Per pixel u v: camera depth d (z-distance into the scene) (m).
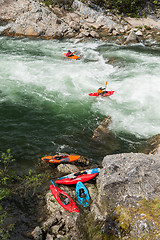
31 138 12.12
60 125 13.14
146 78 17.73
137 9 32.66
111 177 8.51
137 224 6.54
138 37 27.02
